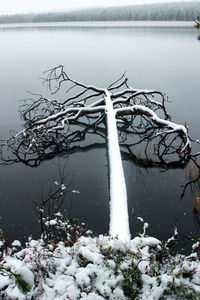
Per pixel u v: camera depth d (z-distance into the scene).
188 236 7.18
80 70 28.55
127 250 3.89
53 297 3.32
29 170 11.11
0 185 10.03
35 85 23.02
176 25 111.56
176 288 3.44
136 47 45.31
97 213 8.21
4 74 27.31
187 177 10.27
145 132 14.34
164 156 11.80
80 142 13.56
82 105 14.73
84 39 59.88
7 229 7.68
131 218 8.05
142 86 22.09
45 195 9.27
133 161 11.73
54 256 3.88
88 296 3.26
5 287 3.06
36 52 42.28
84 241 4.21
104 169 11.00
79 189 9.56
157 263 3.75
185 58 34.59
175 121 14.97
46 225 6.04
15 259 4.07
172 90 20.75
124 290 3.45
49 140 13.16
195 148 12.27
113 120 11.09
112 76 25.75
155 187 9.72
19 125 14.97
